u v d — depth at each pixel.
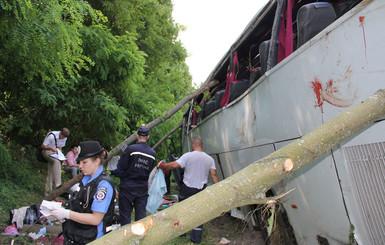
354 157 2.01
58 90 6.77
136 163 4.34
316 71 2.26
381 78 1.75
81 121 8.75
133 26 11.56
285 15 3.36
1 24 3.95
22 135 8.74
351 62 1.94
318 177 2.37
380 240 1.90
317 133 1.47
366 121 1.56
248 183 1.29
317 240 2.57
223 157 5.00
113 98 8.62
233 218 5.62
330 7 2.71
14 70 5.60
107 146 9.74
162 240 1.19
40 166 8.92
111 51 7.66
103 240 1.20
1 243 3.85
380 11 1.75
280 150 1.42
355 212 2.02
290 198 2.86
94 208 2.26
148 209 4.82
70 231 2.31
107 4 9.79
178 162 4.75
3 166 6.54
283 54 3.21
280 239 3.38
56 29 4.32
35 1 4.03
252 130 3.56
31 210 4.55
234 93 4.43
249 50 4.71
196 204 1.21
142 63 8.66
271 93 2.98
